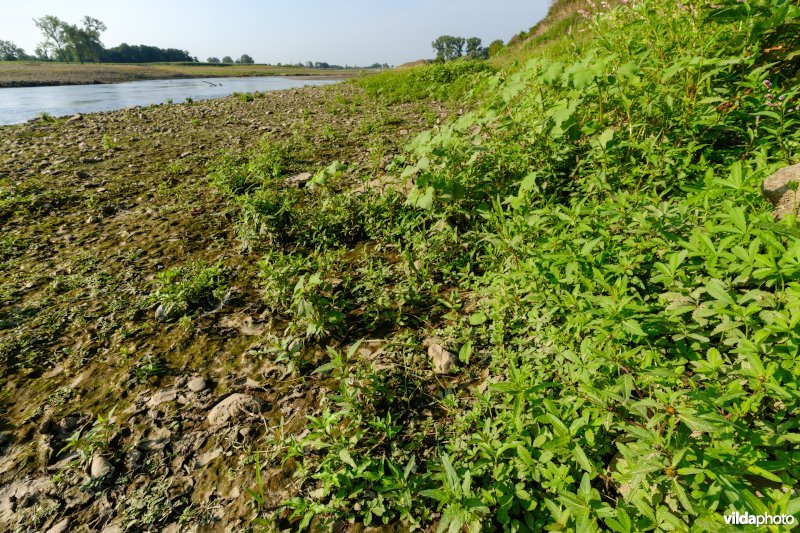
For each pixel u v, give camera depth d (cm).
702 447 176
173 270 459
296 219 544
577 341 266
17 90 4438
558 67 456
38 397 328
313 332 353
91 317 420
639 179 366
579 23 1455
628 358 222
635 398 227
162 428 295
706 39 401
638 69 388
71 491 255
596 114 483
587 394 212
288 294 405
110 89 4516
